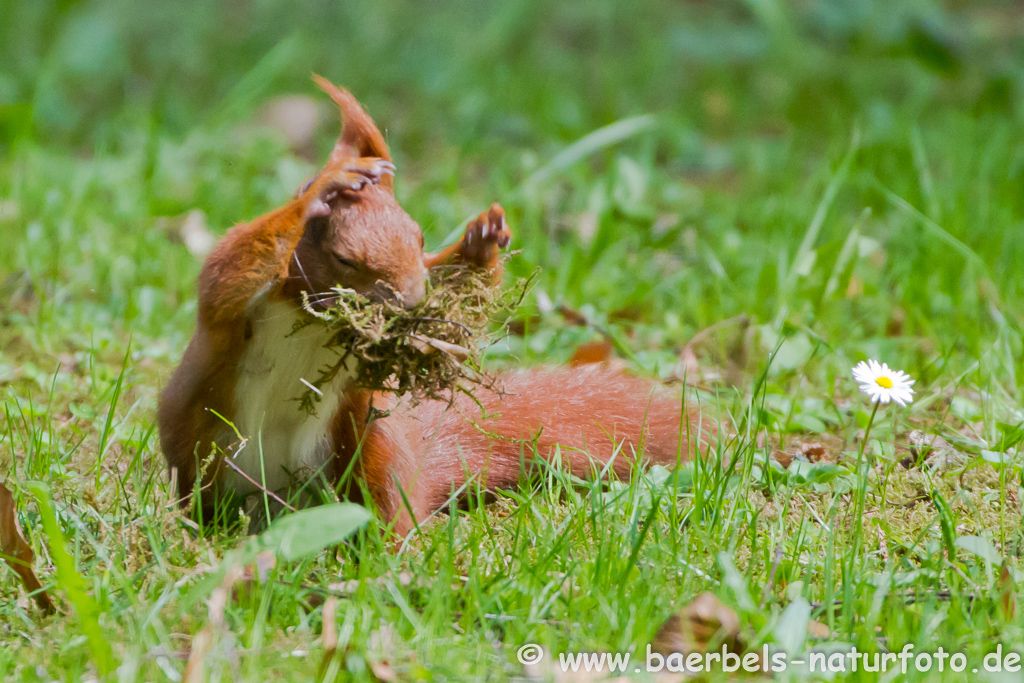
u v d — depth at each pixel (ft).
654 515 18.20
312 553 17.38
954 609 16.89
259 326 19.79
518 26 75.00
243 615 16.44
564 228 39.88
